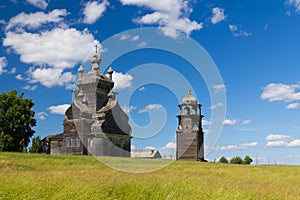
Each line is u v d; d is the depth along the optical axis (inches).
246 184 788.0
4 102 3161.9
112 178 633.0
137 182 578.9
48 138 3366.1
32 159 1806.1
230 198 538.0
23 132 3196.4
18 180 521.3
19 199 441.7
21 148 3240.7
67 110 3152.1
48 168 1467.8
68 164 1734.7
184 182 605.6
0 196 446.3
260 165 2126.0
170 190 547.5
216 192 547.5
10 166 1444.4
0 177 556.4
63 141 3139.8
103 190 525.3
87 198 471.8
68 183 524.4
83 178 616.1
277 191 655.1
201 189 562.9
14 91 3248.0
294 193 655.1
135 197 520.7
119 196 521.3
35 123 3267.7
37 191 466.0
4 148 3063.5
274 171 1705.2
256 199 565.0
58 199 454.3
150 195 532.7
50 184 505.7
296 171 1724.9
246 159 3991.1
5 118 3147.1
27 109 3208.7
